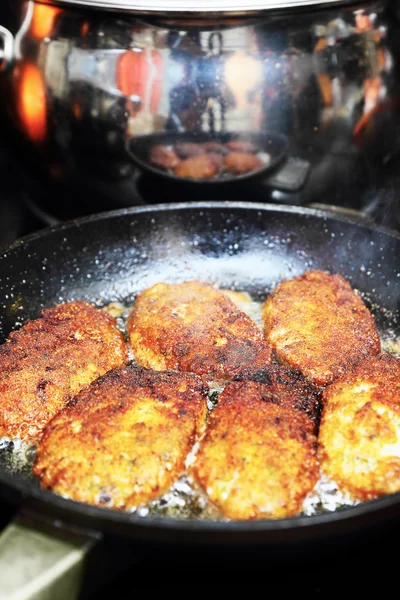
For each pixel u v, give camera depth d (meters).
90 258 0.51
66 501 0.29
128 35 0.46
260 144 0.50
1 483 0.30
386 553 0.36
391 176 0.54
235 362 0.42
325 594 0.35
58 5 0.46
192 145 0.50
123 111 0.49
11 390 0.39
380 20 0.49
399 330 0.47
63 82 0.49
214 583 0.36
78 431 0.36
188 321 0.44
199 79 0.47
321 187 0.54
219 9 0.44
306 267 0.52
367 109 0.50
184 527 0.28
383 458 0.34
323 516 0.28
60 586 0.29
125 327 0.49
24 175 0.60
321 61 0.47
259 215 0.52
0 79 0.52
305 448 0.35
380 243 0.49
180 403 0.38
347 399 0.37
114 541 0.30
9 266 0.47
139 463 0.34
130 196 0.55
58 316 0.45
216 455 0.34
